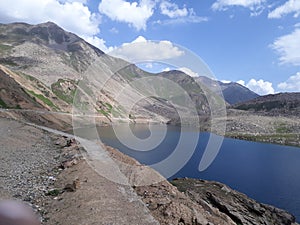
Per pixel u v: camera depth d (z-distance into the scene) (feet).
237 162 204.13
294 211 112.88
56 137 128.47
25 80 390.42
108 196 39.40
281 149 326.65
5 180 49.88
